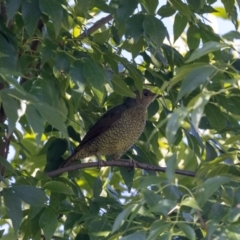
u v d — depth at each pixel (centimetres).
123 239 621
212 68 615
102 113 1332
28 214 955
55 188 915
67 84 1029
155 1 975
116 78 1017
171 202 624
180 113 585
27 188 784
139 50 1061
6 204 771
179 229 661
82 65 871
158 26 905
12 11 846
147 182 650
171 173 606
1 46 860
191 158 1472
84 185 1356
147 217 832
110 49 1172
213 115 1109
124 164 1144
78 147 1256
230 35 646
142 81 1048
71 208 935
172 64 1147
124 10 919
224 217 643
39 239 978
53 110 650
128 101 1308
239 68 898
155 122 1341
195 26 1083
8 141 1045
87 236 952
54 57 933
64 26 1045
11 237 1013
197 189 671
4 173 1022
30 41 992
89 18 1151
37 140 639
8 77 632
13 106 622
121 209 953
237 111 1143
